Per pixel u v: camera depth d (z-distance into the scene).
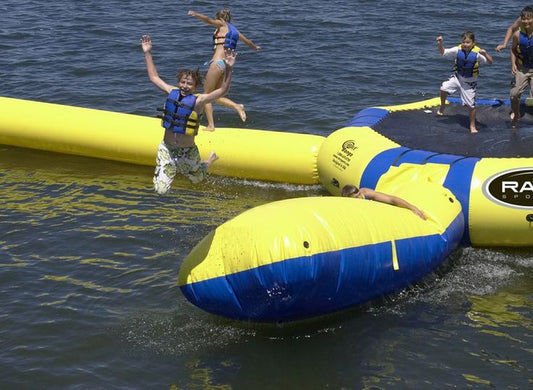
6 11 26.66
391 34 23.86
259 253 8.97
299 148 14.26
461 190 11.57
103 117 15.48
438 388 8.66
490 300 10.45
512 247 11.93
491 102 14.94
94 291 10.66
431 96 18.77
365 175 12.44
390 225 10.06
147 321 9.96
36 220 12.80
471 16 25.88
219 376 8.90
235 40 12.94
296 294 9.10
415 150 12.49
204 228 12.56
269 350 9.34
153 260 11.51
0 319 9.95
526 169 11.54
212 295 9.30
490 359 9.16
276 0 28.45
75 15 26.16
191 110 9.60
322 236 9.23
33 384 8.77
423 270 10.41
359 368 9.02
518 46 13.27
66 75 20.17
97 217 12.94
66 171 15.03
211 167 14.73
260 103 18.34
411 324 9.84
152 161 15.16
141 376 8.91
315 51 22.22
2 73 20.30
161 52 21.98
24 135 15.80
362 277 9.55
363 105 18.23
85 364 9.13
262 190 14.27
